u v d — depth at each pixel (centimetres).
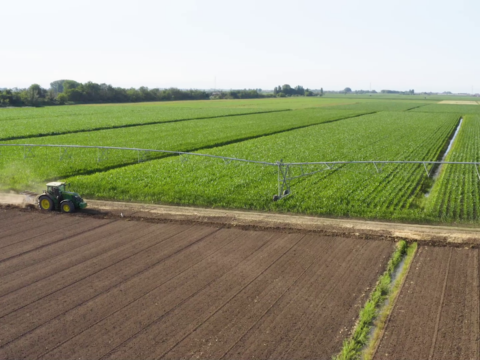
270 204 2519
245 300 1466
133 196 2708
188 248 1895
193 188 2850
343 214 2395
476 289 1548
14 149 4366
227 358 1173
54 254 1817
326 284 1583
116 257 1795
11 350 1204
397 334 1286
